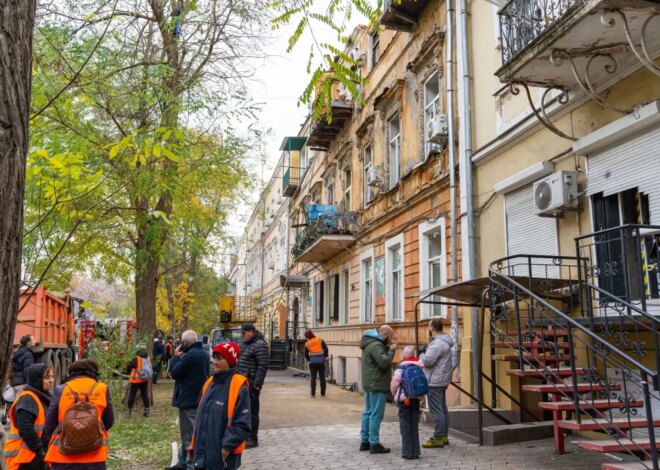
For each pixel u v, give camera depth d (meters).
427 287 14.23
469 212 11.31
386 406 13.17
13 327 2.07
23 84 2.13
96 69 8.91
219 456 4.55
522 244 9.80
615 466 5.13
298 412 11.96
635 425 5.72
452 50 12.59
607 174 7.82
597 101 7.27
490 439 7.86
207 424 4.62
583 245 7.91
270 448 8.27
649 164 7.14
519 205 9.95
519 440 8.01
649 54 7.00
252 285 56.56
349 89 3.47
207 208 17.52
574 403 6.14
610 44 6.98
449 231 12.92
